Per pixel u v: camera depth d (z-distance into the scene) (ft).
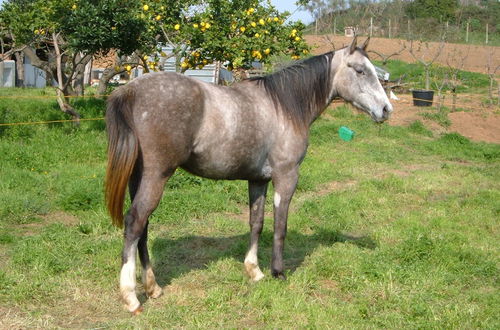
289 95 15.03
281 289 14.65
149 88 12.80
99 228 19.49
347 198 25.77
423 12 131.64
